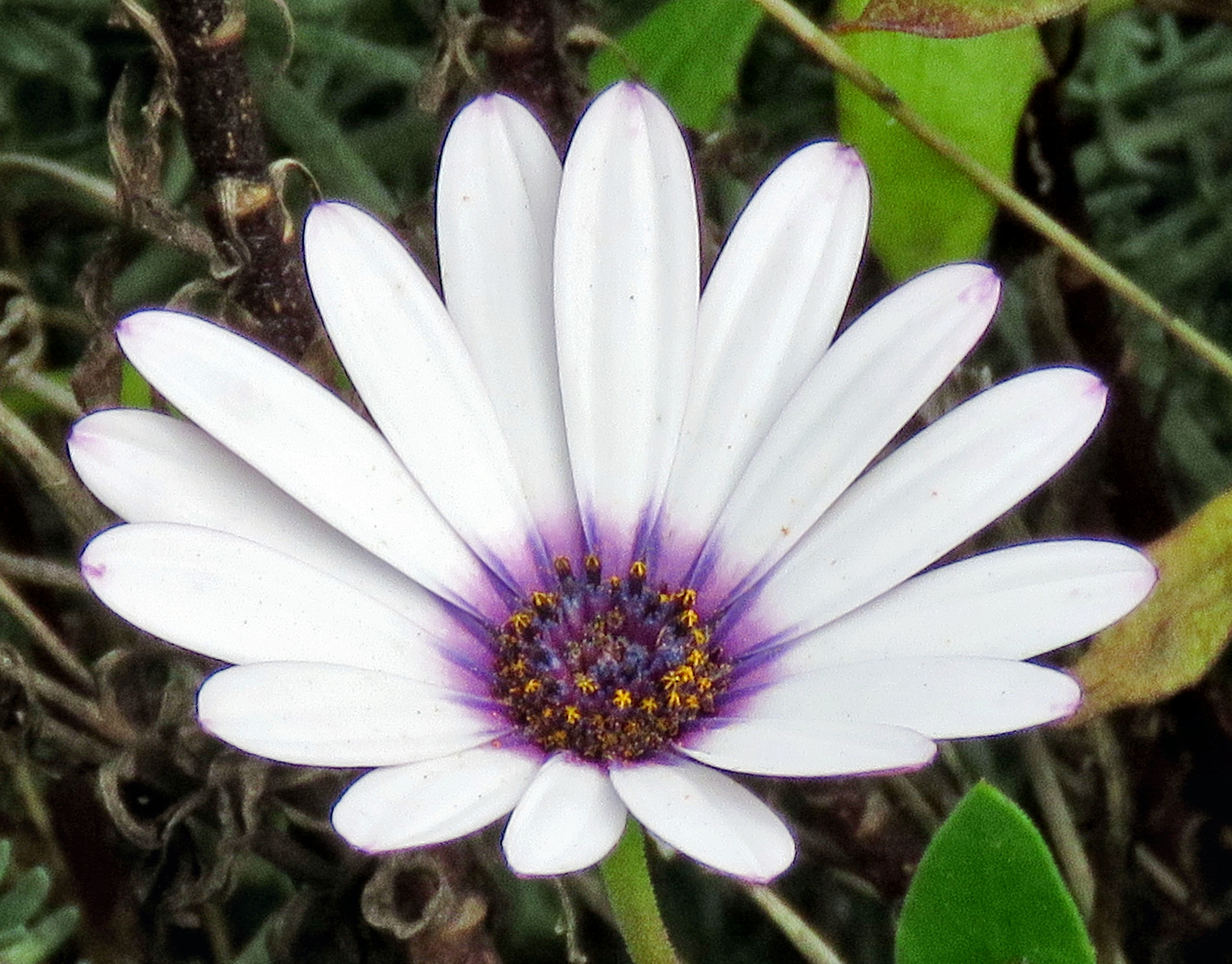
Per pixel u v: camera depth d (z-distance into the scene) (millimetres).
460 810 181
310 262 198
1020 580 191
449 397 202
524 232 203
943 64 225
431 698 194
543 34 220
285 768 217
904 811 238
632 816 190
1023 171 234
